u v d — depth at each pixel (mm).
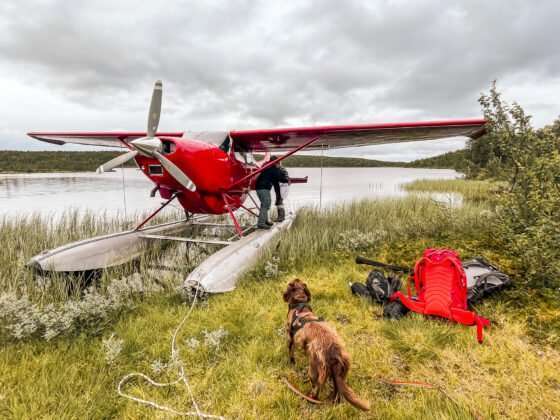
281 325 2551
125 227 6188
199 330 2498
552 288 2936
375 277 3057
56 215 8414
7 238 4543
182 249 5035
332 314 2746
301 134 4570
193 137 4430
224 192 4316
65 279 3430
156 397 1776
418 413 1583
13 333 2236
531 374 1891
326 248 4766
